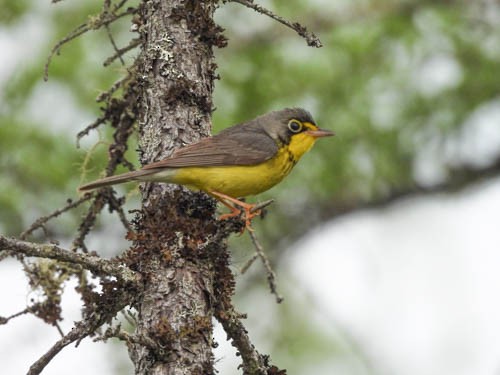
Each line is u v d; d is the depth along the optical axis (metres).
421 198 16.81
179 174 8.43
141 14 8.76
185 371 7.43
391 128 15.52
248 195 10.01
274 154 9.89
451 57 15.70
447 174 16.70
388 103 15.50
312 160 15.52
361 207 16.83
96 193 9.00
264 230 17.06
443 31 15.51
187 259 7.76
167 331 7.48
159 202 8.14
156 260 7.75
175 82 8.40
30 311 8.83
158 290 7.65
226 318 7.73
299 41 15.58
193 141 8.36
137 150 8.57
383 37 15.61
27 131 14.27
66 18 14.46
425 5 15.85
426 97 15.52
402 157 16.03
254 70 15.28
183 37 8.50
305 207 16.92
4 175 14.45
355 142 15.56
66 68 14.09
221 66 15.25
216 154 9.39
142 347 7.56
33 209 14.52
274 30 15.59
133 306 7.80
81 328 7.40
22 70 14.37
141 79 8.52
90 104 14.20
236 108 15.09
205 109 8.48
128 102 9.02
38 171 14.12
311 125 10.55
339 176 15.77
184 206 8.17
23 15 14.52
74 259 7.29
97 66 14.16
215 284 7.92
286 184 15.73
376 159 15.86
